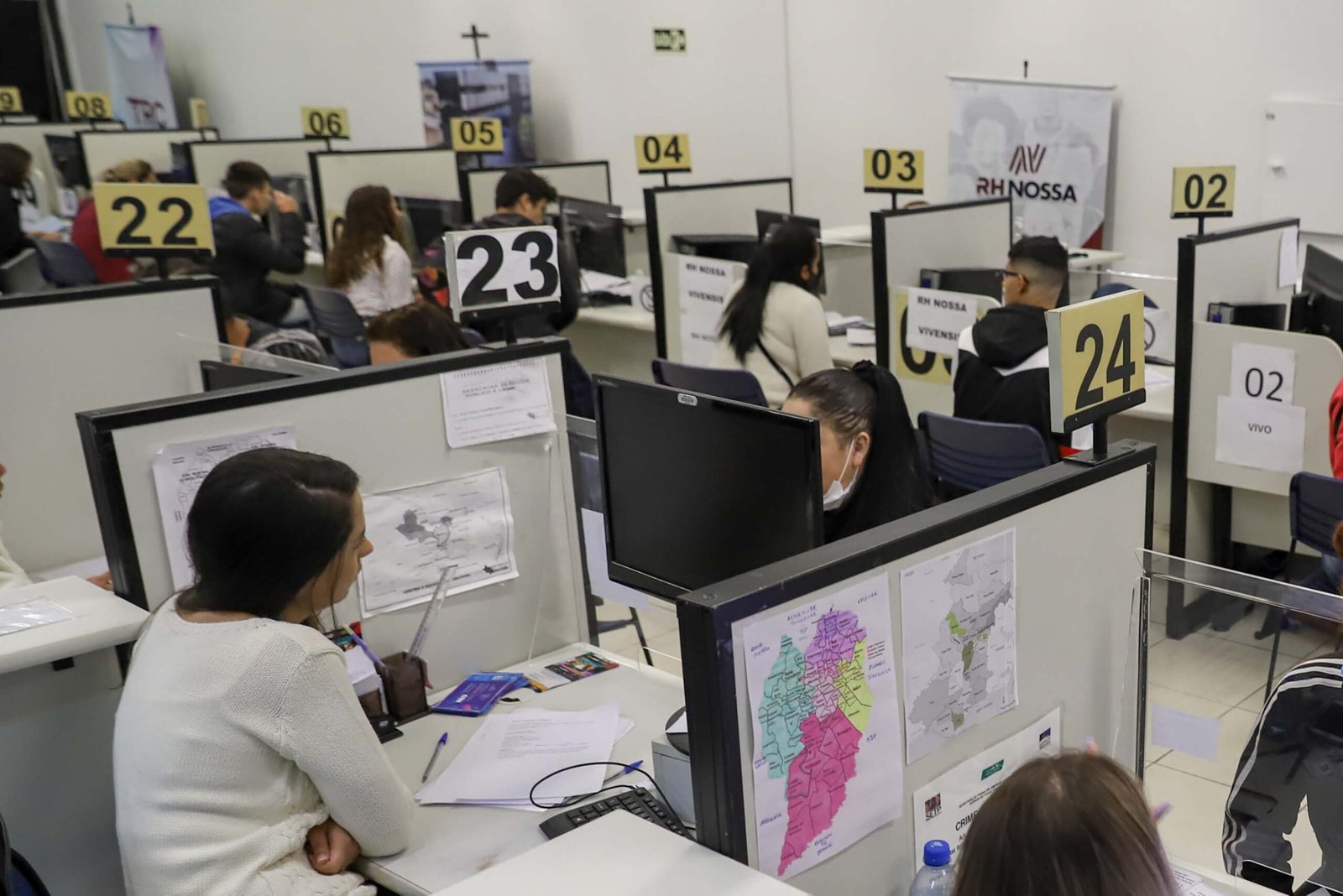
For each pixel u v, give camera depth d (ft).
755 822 3.68
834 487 5.94
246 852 4.71
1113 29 16.24
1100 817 2.77
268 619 4.96
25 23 37.27
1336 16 14.02
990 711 4.47
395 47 28.84
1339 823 4.22
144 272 18.01
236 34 34.06
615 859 3.65
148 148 27.07
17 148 21.36
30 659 5.32
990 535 4.30
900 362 12.84
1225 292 11.17
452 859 5.06
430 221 20.56
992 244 14.03
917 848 4.33
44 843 6.03
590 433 6.85
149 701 4.84
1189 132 15.71
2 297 8.51
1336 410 8.67
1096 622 4.85
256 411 5.91
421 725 6.32
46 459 8.79
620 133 23.93
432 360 6.50
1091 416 4.51
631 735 6.02
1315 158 14.40
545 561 7.11
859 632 3.90
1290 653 4.26
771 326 12.57
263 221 20.26
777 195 16.72
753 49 21.06
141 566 5.71
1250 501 11.33
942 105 18.44
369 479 6.34
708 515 5.81
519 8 25.43
